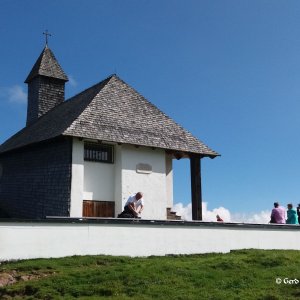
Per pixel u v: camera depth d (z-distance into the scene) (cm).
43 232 1520
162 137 2433
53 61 3300
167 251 1764
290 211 2352
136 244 1700
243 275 1344
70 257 1533
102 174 2250
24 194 2445
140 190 2294
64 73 3291
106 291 1189
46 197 2239
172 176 2609
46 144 2309
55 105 3219
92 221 1617
